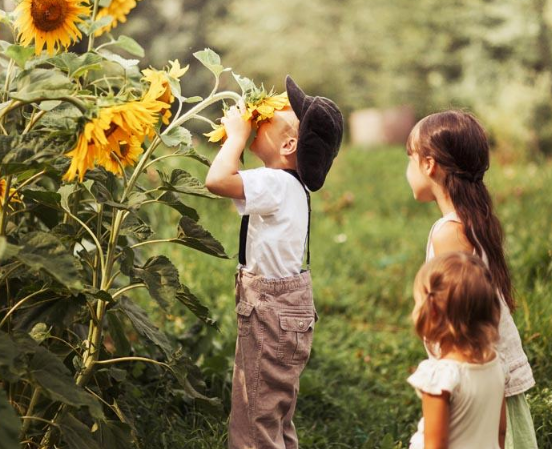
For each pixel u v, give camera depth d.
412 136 3.03
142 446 3.54
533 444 3.00
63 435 2.79
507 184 10.83
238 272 3.18
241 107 3.08
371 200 10.69
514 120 18.86
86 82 3.26
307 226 3.22
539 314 4.82
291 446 3.26
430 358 2.67
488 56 20.30
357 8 20.78
